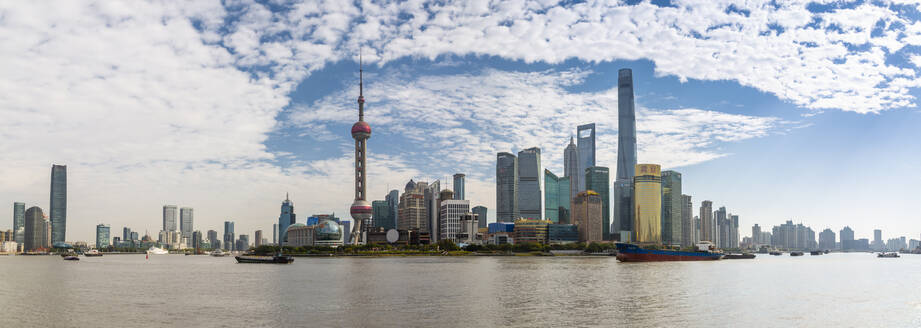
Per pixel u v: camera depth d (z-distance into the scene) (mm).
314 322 108188
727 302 137250
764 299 144500
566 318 112062
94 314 119250
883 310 127250
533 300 139375
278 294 154000
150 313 119875
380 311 121312
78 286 187250
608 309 124000
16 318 114750
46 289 176375
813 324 108625
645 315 116062
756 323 108500
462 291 160250
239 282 197250
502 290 162875
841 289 175875
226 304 133125
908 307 132000
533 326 103625
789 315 118375
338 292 158500
